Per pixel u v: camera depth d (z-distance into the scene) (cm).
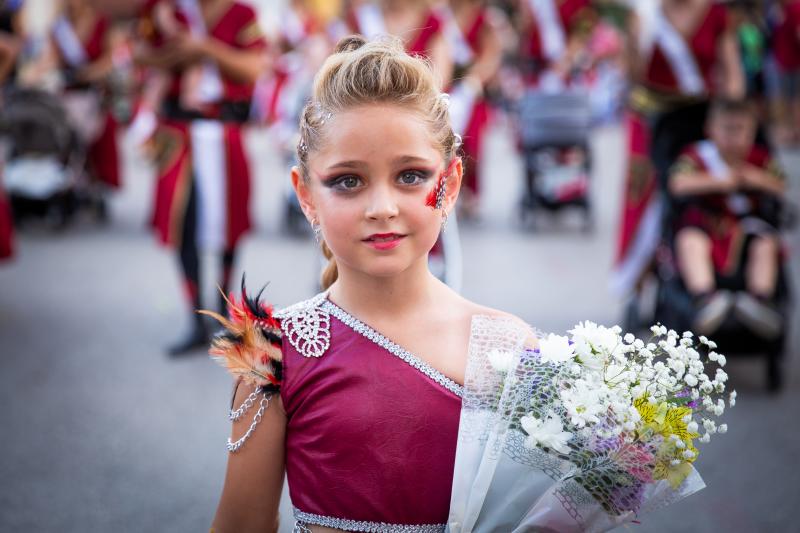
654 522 355
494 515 158
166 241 534
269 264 727
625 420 151
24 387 485
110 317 604
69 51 861
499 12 1298
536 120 853
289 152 866
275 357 165
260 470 169
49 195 837
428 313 167
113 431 434
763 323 464
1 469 393
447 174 163
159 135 537
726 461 406
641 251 540
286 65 1199
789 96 1348
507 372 159
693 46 534
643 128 544
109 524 350
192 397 475
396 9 612
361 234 155
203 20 529
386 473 158
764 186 497
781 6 1313
